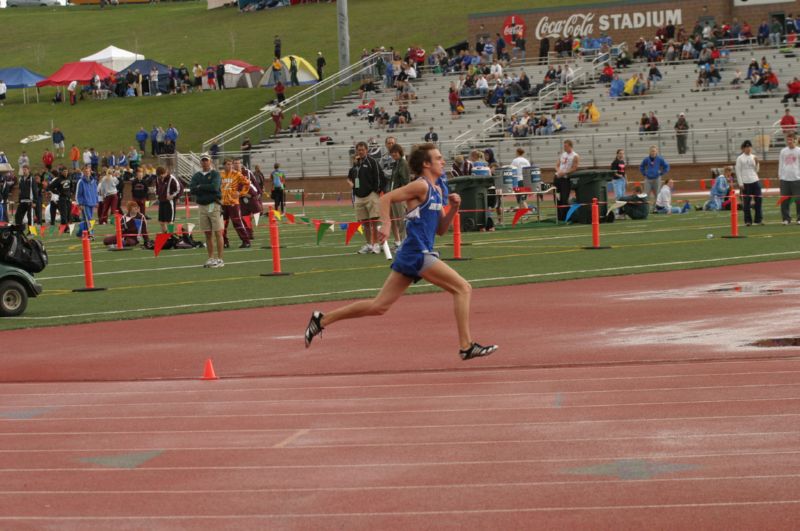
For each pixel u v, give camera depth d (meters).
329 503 14.67
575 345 26.00
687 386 20.84
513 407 19.72
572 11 132.00
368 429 18.53
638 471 15.52
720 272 39.88
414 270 23.34
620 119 111.44
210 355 26.91
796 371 21.83
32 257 35.28
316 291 38.50
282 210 90.19
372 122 124.06
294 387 22.56
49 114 157.12
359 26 190.25
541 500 14.43
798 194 58.06
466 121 119.38
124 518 14.38
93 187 77.19
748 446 16.55
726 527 13.19
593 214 50.28
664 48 122.19
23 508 14.92
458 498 14.66
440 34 176.62
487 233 60.88
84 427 19.64
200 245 61.62
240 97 151.62
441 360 24.84
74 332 31.67
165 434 18.83
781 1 123.50
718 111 108.25
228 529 13.82
